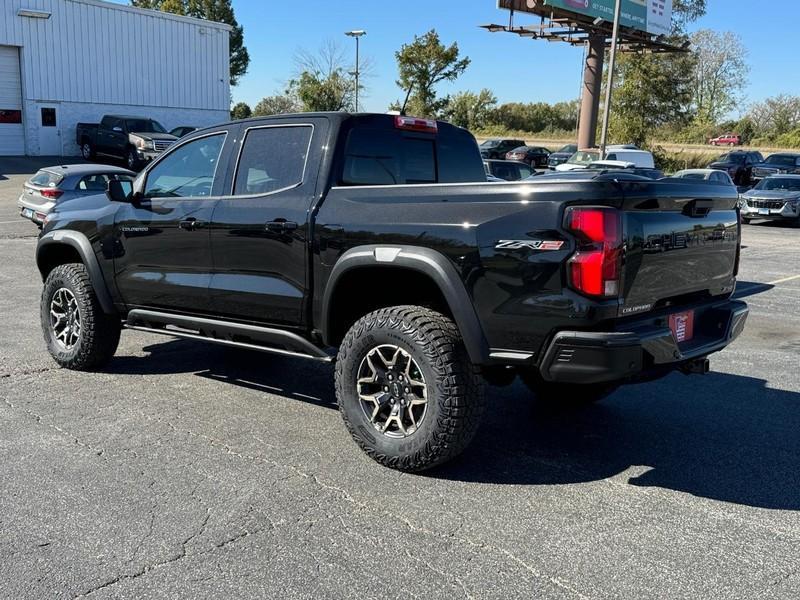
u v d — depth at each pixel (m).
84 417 4.81
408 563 3.10
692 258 4.07
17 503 3.58
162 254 5.13
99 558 3.10
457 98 57.00
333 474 3.99
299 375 5.93
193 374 5.88
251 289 4.63
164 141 28.56
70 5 32.72
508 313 3.64
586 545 3.28
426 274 3.84
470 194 3.76
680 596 2.89
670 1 34.50
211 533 3.32
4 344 6.71
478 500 3.72
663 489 3.89
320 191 4.36
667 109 38.53
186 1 61.50
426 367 3.82
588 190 3.46
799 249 16.16
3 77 31.64
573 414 5.11
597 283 3.45
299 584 2.93
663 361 3.73
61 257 6.27
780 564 3.14
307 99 41.62
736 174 34.75
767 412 5.20
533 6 27.67
